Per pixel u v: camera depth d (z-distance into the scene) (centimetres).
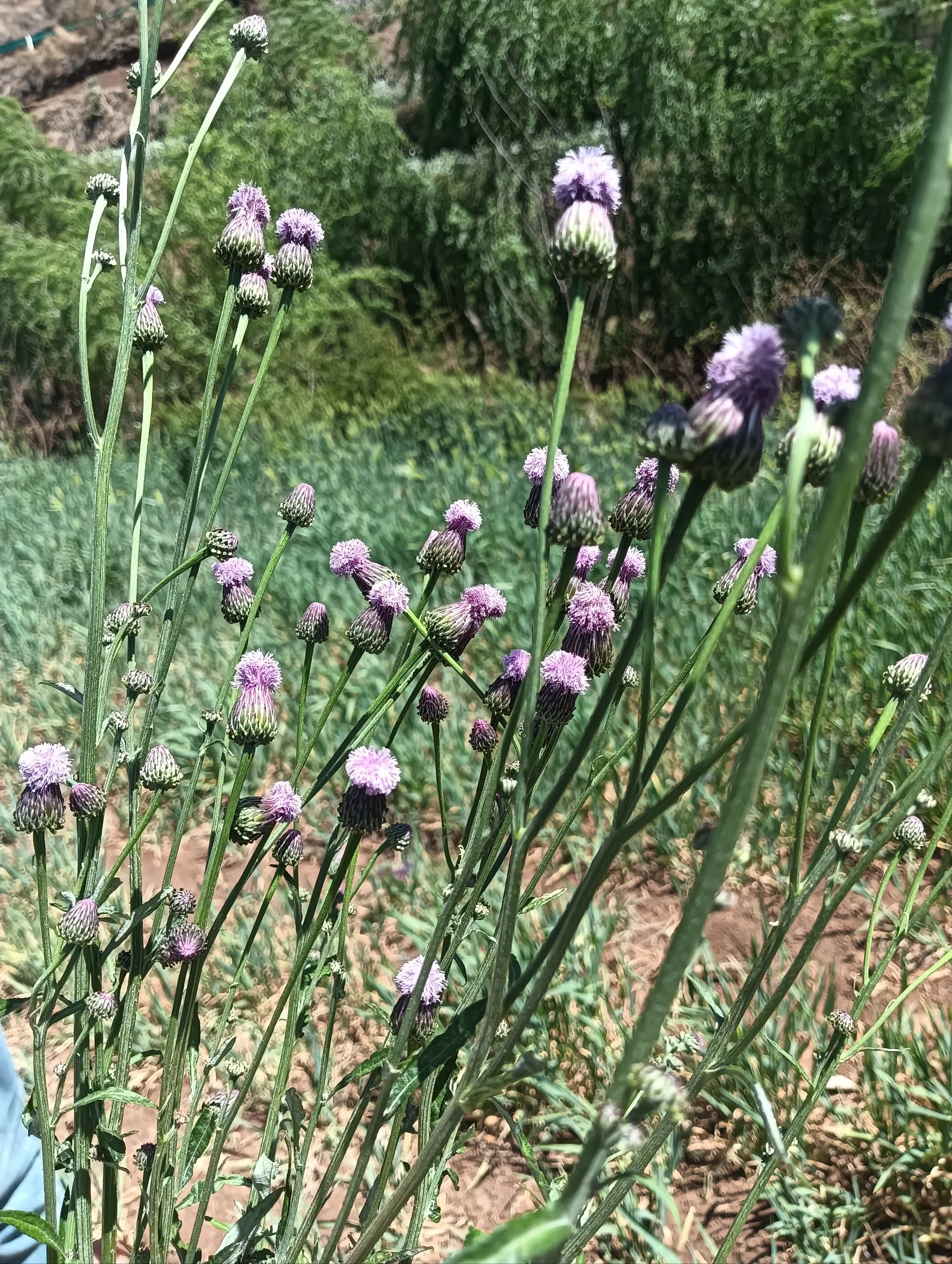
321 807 78
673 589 91
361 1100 29
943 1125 45
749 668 79
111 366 204
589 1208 44
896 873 63
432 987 28
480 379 202
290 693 92
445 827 31
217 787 32
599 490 121
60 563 121
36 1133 31
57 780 28
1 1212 24
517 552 105
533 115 210
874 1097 46
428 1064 24
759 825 66
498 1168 50
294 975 30
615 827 17
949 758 63
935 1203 45
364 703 86
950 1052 46
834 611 13
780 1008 52
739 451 15
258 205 32
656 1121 48
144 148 29
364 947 64
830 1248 43
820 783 66
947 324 14
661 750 16
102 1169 50
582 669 25
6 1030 62
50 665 104
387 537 109
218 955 65
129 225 29
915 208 11
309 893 68
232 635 101
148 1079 56
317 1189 47
